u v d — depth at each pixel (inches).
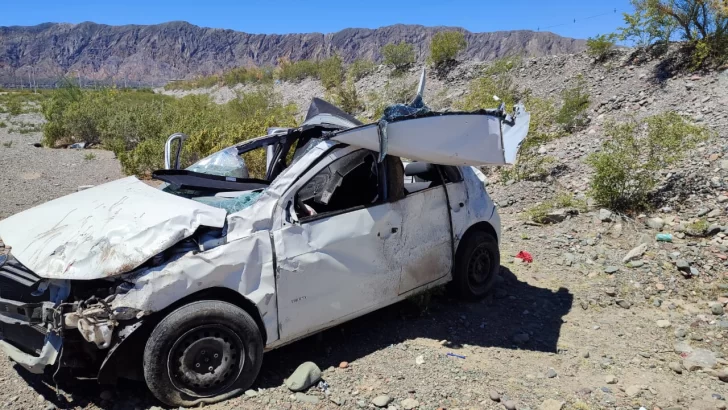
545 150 427.2
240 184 198.8
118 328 144.1
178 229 150.7
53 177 470.6
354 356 184.9
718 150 344.8
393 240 191.3
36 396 158.6
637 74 524.1
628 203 313.9
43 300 153.7
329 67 1067.9
